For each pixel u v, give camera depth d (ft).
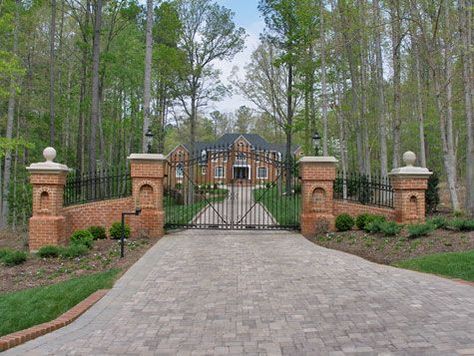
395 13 57.82
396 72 56.49
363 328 18.01
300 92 87.20
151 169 43.06
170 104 107.14
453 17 49.32
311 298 22.54
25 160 94.94
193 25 96.53
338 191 50.26
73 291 24.40
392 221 39.78
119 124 102.53
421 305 20.58
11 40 66.44
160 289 24.99
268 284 25.53
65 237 39.29
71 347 17.08
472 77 47.52
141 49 88.69
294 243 39.09
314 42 69.72
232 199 46.47
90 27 69.10
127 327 19.22
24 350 16.87
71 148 111.34
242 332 18.19
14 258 31.71
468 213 46.65
